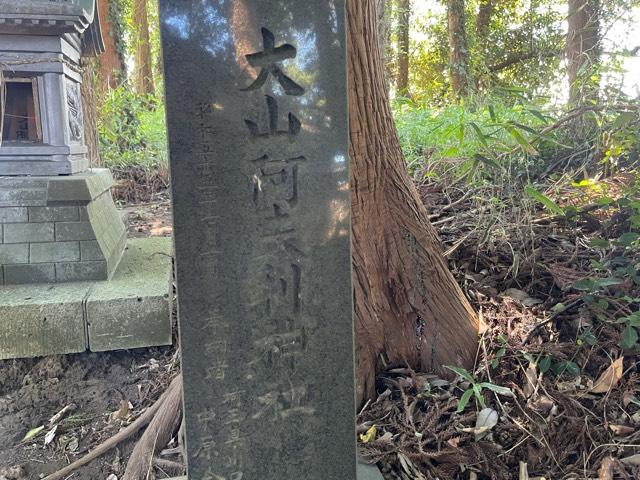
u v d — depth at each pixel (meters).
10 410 2.87
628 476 2.21
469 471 2.31
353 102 2.41
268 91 1.80
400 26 11.31
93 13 3.55
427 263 2.70
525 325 2.82
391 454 2.35
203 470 1.88
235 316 1.85
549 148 4.11
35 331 3.01
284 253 1.87
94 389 3.00
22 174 3.49
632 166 3.67
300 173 1.86
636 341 2.64
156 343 3.16
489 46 11.16
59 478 2.51
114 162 6.95
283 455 1.95
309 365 1.94
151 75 12.42
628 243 2.84
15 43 3.35
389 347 2.74
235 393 1.88
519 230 3.27
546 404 2.45
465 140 4.20
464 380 2.65
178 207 1.76
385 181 2.60
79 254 3.42
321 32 1.83
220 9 1.73
